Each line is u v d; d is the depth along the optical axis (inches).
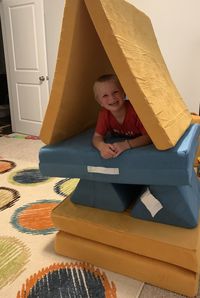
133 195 59.6
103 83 49.6
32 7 143.2
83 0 40.8
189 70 120.8
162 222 51.7
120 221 52.7
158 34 123.1
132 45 46.6
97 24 41.3
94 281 50.6
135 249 49.9
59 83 46.1
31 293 48.2
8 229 67.4
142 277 50.3
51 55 152.0
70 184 94.3
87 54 48.9
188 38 117.2
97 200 56.4
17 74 161.9
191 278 46.0
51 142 53.1
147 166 45.4
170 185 46.5
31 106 162.1
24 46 153.3
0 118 206.5
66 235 56.4
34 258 56.8
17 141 153.4
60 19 142.8
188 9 113.8
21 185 94.7
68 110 51.7
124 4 52.3
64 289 49.0
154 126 43.2
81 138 57.6
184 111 60.2
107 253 52.3
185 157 42.8
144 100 42.6
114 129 56.8
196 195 59.1
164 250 47.1
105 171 48.9
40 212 75.5
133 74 42.1
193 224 49.7
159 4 119.1
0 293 48.3
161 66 62.2
